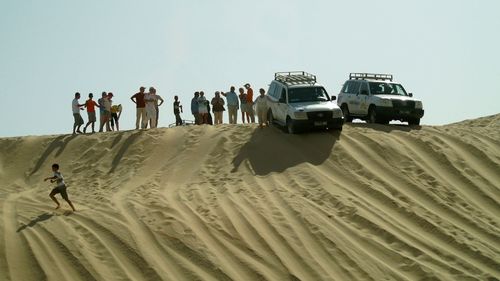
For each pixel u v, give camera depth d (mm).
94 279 16766
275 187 23328
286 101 29859
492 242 20297
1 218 20953
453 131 30531
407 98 31906
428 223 20938
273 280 17094
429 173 25016
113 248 18391
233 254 18312
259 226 19938
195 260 17953
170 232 19375
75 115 33281
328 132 29078
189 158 27578
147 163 28094
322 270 17672
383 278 17547
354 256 18484
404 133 29062
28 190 26891
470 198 23484
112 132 31797
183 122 35625
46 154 30406
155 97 32812
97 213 21156
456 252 19422
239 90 34812
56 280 16656
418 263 18281
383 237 19828
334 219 20656
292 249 18656
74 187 26484
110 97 34000
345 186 23547
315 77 31938
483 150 27438
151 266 17453
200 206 21672
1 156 30641
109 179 27094
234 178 24797
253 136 29141
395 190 23328
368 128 30250
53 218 20797
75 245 18359
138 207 21562
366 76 34594
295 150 27062
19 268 17172
